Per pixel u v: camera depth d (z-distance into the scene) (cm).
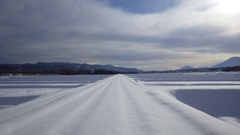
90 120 621
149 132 501
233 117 1241
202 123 573
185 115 687
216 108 1462
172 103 955
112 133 491
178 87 1973
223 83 2811
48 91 2086
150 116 684
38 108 793
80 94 1395
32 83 3662
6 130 491
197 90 1761
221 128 525
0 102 1395
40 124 562
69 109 801
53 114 700
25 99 1512
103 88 1994
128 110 794
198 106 1506
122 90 1755
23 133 479
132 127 546
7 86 2888
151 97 1232
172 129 525
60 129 519
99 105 912
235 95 1662
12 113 737
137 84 2777
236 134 477
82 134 481
